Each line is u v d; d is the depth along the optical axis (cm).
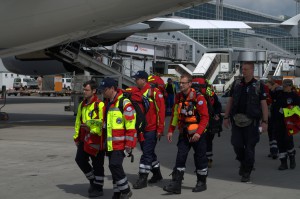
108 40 2300
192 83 640
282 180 722
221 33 9262
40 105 3047
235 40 9425
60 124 1736
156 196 620
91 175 622
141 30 2219
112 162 552
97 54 2333
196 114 627
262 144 1184
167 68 4772
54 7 1295
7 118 1931
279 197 606
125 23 1384
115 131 550
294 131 805
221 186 678
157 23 2452
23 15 1329
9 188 671
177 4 1245
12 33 1396
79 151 616
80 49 2114
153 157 697
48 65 2847
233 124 710
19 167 842
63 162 895
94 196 614
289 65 5069
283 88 808
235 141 707
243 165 735
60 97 4700
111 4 1252
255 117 682
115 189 573
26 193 640
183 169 634
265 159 942
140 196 621
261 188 663
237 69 4519
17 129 1544
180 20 3064
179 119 636
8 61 2912
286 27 3030
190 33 9306
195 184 695
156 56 4378
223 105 2170
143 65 4209
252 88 681
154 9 1270
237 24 3141
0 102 3488
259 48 9156
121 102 548
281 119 807
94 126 588
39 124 1738
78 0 1262
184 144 634
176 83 2514
